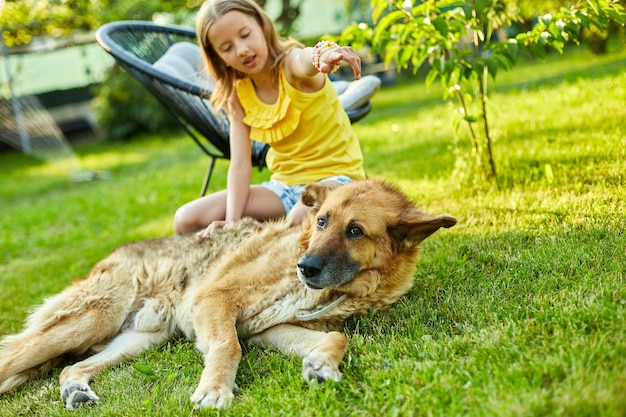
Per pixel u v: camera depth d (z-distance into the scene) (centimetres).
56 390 294
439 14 417
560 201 383
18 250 679
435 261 350
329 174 369
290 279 302
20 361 309
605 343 212
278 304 300
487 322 261
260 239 332
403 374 229
